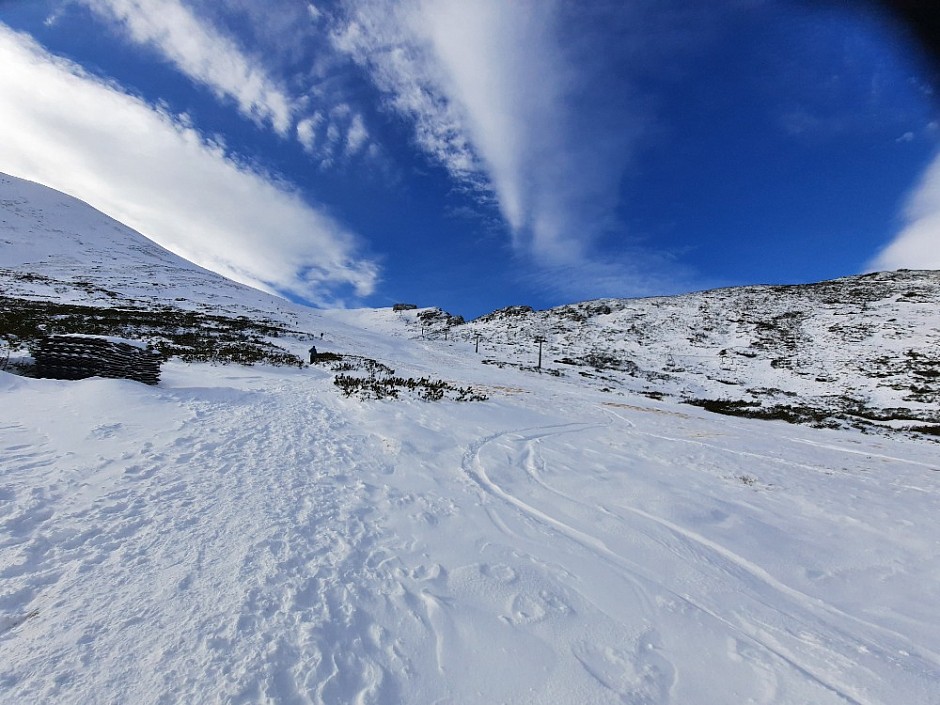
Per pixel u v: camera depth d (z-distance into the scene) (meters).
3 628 2.47
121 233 89.62
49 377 9.30
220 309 44.22
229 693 2.21
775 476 7.65
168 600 2.84
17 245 60.28
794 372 40.88
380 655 2.66
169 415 7.43
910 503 6.41
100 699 2.09
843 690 2.61
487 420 10.86
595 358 48.41
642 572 3.95
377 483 5.74
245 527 3.97
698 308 69.06
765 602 3.59
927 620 3.42
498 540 4.40
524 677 2.59
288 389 12.24
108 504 4.04
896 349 43.31
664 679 2.64
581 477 6.76
